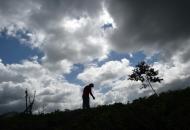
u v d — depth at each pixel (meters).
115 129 12.96
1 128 15.73
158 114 13.59
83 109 18.38
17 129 15.38
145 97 17.75
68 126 14.74
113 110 15.90
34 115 19.41
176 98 15.20
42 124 15.80
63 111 18.88
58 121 16.23
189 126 11.88
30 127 15.60
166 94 16.88
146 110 14.29
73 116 16.97
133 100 17.86
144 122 13.03
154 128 12.63
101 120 13.92
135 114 13.98
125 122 13.31
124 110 15.06
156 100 16.11
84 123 14.91
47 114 18.97
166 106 14.39
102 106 18.12
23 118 17.92
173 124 12.34
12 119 17.41
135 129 12.84
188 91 16.00
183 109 13.25
